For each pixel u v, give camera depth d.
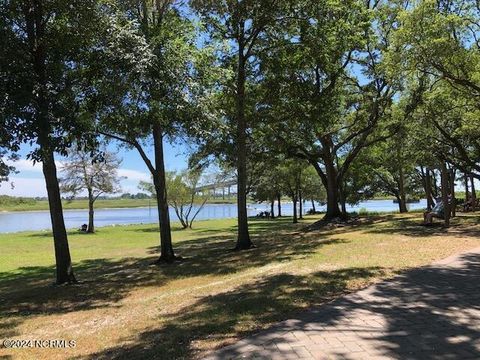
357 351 5.08
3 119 9.18
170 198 39.19
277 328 6.02
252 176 40.28
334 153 26.86
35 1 10.91
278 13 18.25
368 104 25.11
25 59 10.40
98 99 12.18
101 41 11.67
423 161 28.81
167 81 12.86
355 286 8.46
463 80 17.45
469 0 18.27
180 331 6.33
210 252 19.03
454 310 6.68
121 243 27.80
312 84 21.33
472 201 35.03
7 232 40.75
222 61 18.44
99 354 5.86
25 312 10.10
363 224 24.28
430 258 11.23
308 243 17.16
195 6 17.08
